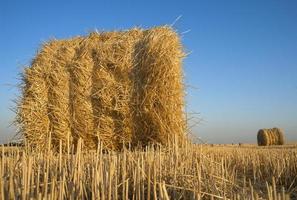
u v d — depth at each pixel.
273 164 7.91
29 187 4.12
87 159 5.73
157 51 9.05
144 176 4.94
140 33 9.64
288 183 7.38
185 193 4.85
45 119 9.51
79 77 9.44
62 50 9.88
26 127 9.54
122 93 9.13
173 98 8.92
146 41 9.26
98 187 4.25
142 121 9.03
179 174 5.25
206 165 6.16
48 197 3.74
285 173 7.50
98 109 9.28
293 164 7.77
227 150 10.60
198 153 6.52
